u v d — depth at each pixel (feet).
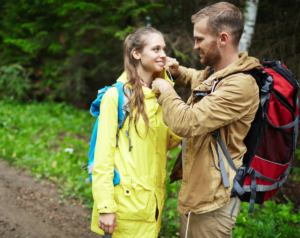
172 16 20.30
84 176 12.73
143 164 5.30
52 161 14.78
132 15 18.03
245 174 5.04
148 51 5.41
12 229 9.14
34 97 34.73
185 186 5.29
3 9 32.96
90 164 5.48
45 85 34.30
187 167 5.29
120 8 17.70
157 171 5.58
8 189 12.24
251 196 5.01
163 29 19.71
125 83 5.28
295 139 5.57
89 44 23.82
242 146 5.08
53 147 17.87
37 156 15.66
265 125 5.03
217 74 5.05
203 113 4.64
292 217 8.85
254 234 8.28
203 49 5.11
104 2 18.37
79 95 31.81
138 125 5.25
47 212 10.67
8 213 10.17
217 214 5.17
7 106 27.96
